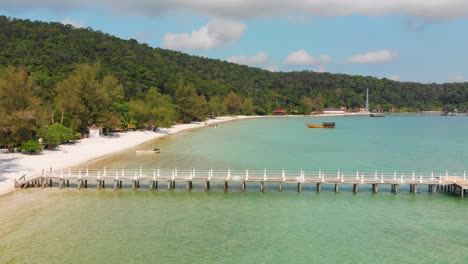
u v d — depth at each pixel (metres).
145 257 34.41
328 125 189.62
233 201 51.88
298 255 35.81
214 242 38.19
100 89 112.00
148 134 129.38
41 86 143.50
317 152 99.56
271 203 51.38
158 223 42.91
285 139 130.25
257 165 78.06
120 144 101.00
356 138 139.88
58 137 86.88
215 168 73.56
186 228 41.66
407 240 39.72
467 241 39.59
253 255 35.53
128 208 47.78
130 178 55.81
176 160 81.75
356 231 41.97
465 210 49.50
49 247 35.72
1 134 75.25
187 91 186.62
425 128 198.12
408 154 100.00
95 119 112.06
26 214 44.19
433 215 47.50
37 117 79.56
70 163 72.25
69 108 104.94
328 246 37.94
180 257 34.66
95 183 59.19
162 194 54.41
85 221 42.78
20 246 35.72
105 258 33.94
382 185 62.19
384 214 47.69
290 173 69.94
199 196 53.94
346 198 54.31
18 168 64.56
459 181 57.25
